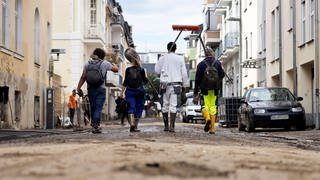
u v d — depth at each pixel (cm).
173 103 1529
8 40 2230
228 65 5647
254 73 3947
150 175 400
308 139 1409
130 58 1542
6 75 2128
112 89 6744
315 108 2333
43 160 546
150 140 1016
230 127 3003
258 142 1136
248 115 2123
